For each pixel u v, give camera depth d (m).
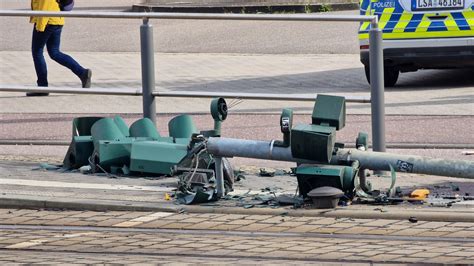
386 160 28.27
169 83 54.84
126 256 23.62
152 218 27.44
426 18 49.75
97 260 23.16
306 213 27.17
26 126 42.25
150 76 34.59
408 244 24.20
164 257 23.47
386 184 30.69
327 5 84.00
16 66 62.22
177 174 31.16
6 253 24.14
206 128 41.00
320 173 27.67
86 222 27.19
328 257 23.11
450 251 23.41
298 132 27.47
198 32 76.50
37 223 27.22
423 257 22.92
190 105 47.75
